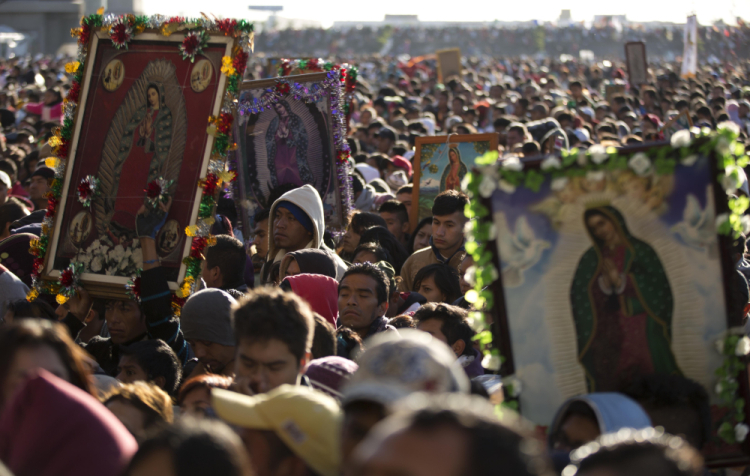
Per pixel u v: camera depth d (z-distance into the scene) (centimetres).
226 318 934
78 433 482
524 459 325
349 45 17300
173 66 1085
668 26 17450
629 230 648
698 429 630
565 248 649
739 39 13588
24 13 11175
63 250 1119
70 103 1130
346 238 1675
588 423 575
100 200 1102
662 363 648
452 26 17912
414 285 1316
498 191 650
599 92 7425
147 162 1085
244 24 1056
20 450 482
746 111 3912
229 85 1048
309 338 666
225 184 1598
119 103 1116
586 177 646
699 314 648
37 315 1073
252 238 1617
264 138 1611
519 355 652
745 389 646
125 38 1109
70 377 605
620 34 16938
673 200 646
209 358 936
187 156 1059
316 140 1612
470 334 968
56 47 11294
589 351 648
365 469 325
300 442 511
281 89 1603
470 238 654
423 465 318
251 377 638
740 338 645
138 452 415
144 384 709
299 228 1365
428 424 327
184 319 943
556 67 10650
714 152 643
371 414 460
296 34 17300
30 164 2517
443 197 1420
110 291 1073
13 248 1366
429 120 3675
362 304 1043
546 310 650
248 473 426
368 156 2783
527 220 650
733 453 647
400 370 470
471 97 5166
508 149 2802
